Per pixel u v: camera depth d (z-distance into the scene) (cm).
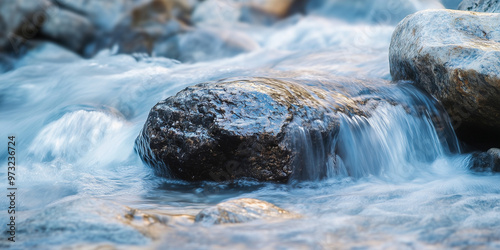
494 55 369
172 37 868
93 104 538
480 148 437
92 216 220
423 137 421
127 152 436
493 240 215
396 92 436
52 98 624
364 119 396
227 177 360
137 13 869
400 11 910
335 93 415
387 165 398
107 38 851
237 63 790
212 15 962
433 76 419
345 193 338
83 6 851
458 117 416
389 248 204
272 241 211
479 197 311
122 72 698
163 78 627
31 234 208
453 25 421
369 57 697
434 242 212
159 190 359
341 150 377
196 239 211
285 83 401
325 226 236
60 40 837
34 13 820
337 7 1034
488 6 561
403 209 280
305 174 358
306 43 951
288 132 349
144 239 207
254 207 254
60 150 455
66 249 194
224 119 349
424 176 388
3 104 625
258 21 1062
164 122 372
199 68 693
